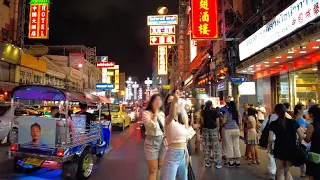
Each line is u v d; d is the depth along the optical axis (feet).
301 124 20.74
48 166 21.53
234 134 25.90
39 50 74.90
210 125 25.62
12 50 68.18
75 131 22.99
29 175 22.44
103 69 181.88
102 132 28.66
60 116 27.35
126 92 278.87
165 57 127.85
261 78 52.29
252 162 26.91
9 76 70.44
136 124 78.69
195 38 44.96
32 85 21.17
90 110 40.37
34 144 20.98
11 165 25.58
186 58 130.00
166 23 96.68
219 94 75.20
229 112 26.30
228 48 60.70
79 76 129.29
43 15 70.69
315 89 37.22
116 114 58.85
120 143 41.22
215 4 45.27
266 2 40.04
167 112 16.05
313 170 15.01
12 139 21.74
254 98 56.24
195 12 45.21
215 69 73.41
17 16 85.61
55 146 20.51
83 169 21.47
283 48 31.12
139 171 24.23
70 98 21.29
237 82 47.09
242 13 55.83
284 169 17.07
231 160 25.88
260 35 37.86
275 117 19.36
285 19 30.19
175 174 13.88
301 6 26.84
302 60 34.63
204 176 22.49
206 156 25.86
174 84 174.50
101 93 144.87
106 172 23.89
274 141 18.21
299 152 16.08
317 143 15.14
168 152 14.07
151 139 16.80
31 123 21.12
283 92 44.80
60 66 114.42
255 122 27.17
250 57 43.11
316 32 24.43
